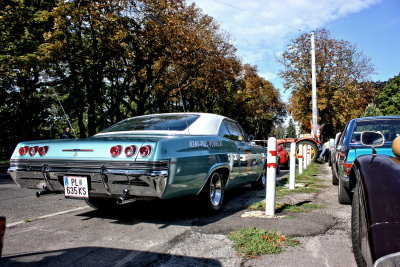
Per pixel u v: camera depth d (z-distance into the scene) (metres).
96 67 18.30
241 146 5.62
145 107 23.39
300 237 3.44
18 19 16.67
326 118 32.28
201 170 4.07
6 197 6.41
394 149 2.29
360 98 33.25
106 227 3.97
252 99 44.38
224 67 25.52
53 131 31.22
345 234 3.55
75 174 3.73
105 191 3.68
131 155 3.45
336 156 6.38
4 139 26.67
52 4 17.98
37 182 4.07
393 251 1.65
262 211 4.74
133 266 2.72
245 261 2.80
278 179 9.03
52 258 2.91
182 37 19.64
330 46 30.33
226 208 5.06
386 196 1.88
